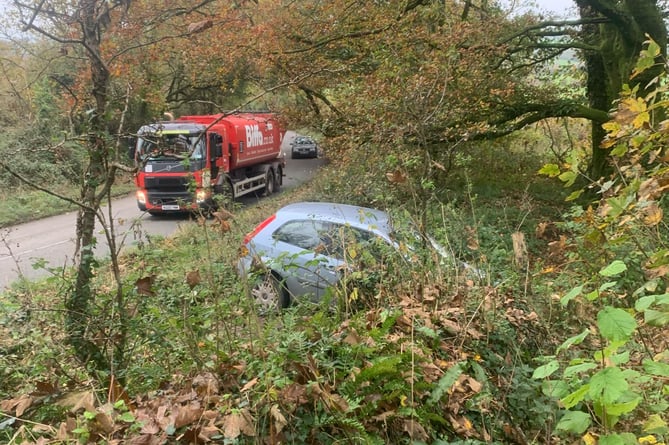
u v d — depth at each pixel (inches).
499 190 557.6
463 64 400.8
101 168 145.5
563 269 175.5
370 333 115.9
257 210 510.6
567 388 85.1
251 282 147.1
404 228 190.1
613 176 122.3
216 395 96.3
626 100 105.2
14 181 706.8
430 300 144.6
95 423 82.8
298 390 91.9
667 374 71.1
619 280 139.8
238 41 530.6
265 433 89.9
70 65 592.4
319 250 177.0
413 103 275.9
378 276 163.9
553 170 111.7
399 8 483.5
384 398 100.0
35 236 571.5
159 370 128.0
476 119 465.1
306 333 116.1
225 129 711.1
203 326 130.4
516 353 127.0
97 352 138.3
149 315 144.3
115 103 153.3
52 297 181.3
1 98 672.4
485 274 160.4
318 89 513.0
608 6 466.0
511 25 519.8
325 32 517.7
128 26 321.1
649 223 102.3
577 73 684.1
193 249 175.9
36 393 99.0
